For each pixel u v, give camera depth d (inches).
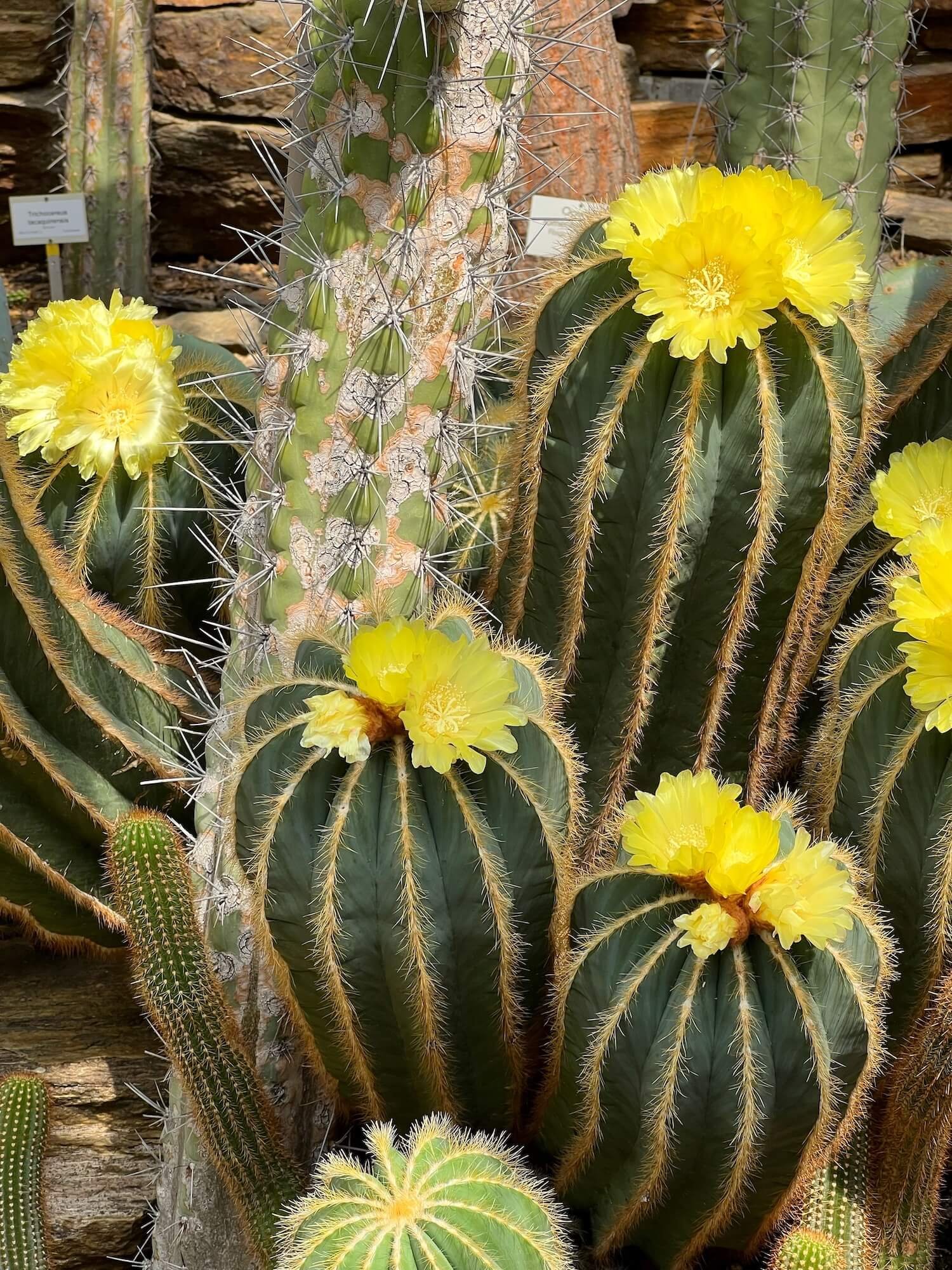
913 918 51.4
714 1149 48.7
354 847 49.2
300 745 50.1
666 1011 48.5
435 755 48.7
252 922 51.9
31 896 58.2
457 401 54.4
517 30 53.7
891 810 51.2
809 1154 49.4
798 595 52.6
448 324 53.8
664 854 49.3
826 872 48.4
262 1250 51.8
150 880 52.2
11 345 70.7
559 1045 50.8
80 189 105.8
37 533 56.3
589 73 84.9
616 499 51.6
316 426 53.9
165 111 118.8
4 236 123.4
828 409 51.2
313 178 53.7
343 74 52.7
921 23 75.4
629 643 52.7
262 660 54.4
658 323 50.2
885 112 62.8
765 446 50.7
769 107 62.6
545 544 53.2
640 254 50.6
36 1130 54.9
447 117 52.9
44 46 117.0
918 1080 51.3
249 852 51.0
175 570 61.6
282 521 54.2
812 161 62.3
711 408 50.9
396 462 54.0
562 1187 52.2
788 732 55.4
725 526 51.3
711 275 50.3
